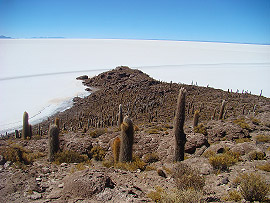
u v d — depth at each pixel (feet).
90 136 60.44
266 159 30.68
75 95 226.38
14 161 29.35
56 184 21.76
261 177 22.43
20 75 397.80
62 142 46.16
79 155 37.65
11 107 176.65
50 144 35.91
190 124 89.92
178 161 32.91
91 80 293.84
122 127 33.27
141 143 45.50
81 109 161.58
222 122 67.41
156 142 45.62
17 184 21.03
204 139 44.39
